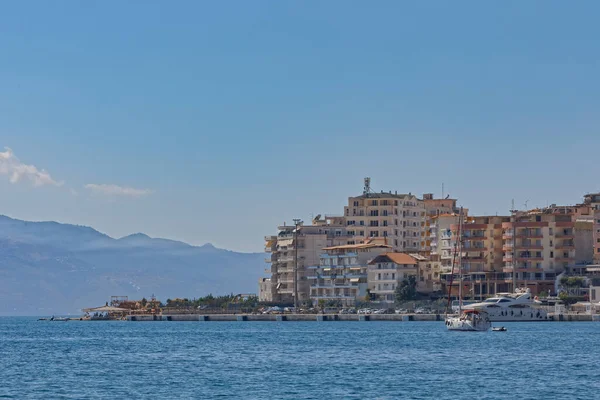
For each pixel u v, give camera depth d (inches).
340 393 6378.0
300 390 6515.8
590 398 6141.7
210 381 7012.8
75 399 6176.2
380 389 6550.2
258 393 6387.8
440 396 6235.2
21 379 7224.4
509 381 6934.1
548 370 7603.4
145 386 6761.8
